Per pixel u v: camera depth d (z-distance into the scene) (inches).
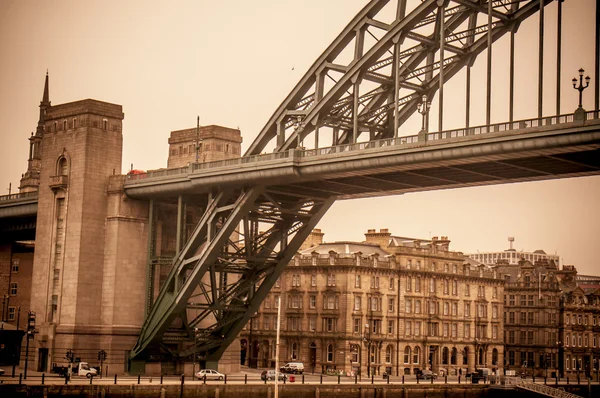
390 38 3427.7
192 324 4101.9
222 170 3754.9
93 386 3383.4
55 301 4384.8
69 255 4323.3
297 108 3833.7
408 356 5940.0
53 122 4537.4
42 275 4463.6
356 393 4101.9
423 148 3152.1
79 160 4360.2
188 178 3932.1
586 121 2792.8
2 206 5108.3
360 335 5693.9
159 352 4239.7
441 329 6141.7
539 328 7037.4
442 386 4495.6
